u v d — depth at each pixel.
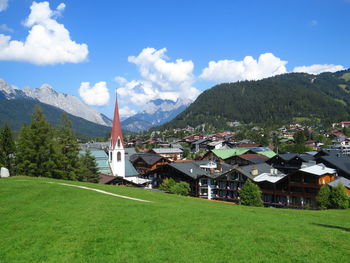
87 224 28.59
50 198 39.81
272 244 23.73
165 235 25.58
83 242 23.80
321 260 20.50
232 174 86.31
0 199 37.81
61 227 27.52
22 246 22.95
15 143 83.31
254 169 85.38
